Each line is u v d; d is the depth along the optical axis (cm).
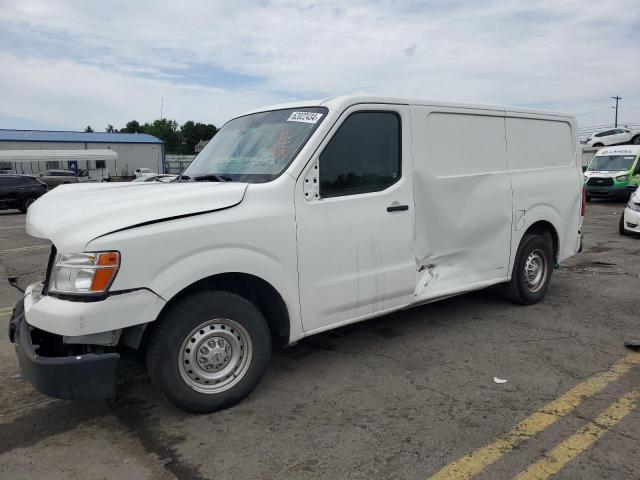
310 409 352
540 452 294
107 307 292
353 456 295
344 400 364
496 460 288
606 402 351
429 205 448
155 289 305
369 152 407
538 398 360
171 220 315
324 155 380
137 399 373
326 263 381
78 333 287
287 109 424
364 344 471
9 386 403
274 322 382
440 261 470
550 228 591
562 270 771
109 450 309
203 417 344
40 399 379
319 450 302
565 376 395
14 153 4497
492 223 507
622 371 401
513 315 548
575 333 490
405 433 318
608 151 2128
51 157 4609
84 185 456
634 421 325
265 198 352
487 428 322
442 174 459
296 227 363
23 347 307
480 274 510
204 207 327
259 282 358
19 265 944
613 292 637
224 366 346
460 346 462
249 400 366
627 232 1103
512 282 558
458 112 470
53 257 317
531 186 547
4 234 1441
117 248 294
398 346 465
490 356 438
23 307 354
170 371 323
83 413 355
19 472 289
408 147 429
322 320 386
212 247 326
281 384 392
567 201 600
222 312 336
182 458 298
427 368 416
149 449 309
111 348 329
